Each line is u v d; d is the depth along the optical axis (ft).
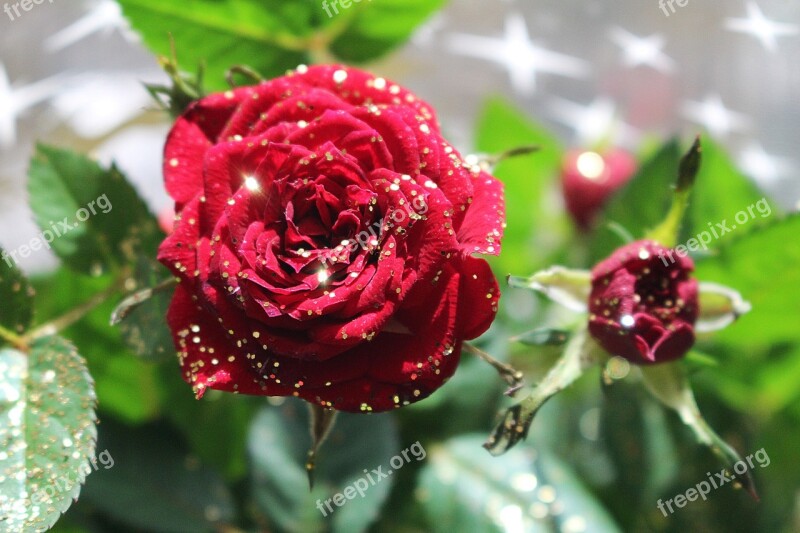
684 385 1.00
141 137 1.34
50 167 1.07
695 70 1.65
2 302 1.02
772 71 1.64
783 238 1.08
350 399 0.92
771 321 1.13
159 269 1.01
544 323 1.18
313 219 0.94
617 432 1.18
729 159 1.19
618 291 0.97
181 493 1.11
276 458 1.10
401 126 0.93
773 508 1.18
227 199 0.93
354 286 0.91
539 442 1.16
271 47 1.11
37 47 1.41
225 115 0.97
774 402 1.20
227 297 0.92
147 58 1.39
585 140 1.48
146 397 1.12
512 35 1.49
